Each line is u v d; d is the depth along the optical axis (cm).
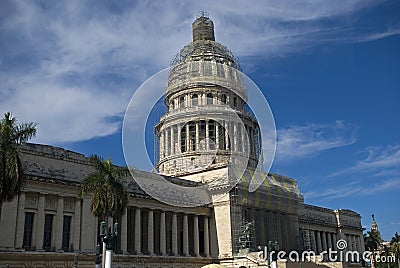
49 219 6606
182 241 8812
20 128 4459
